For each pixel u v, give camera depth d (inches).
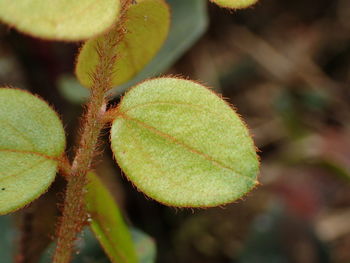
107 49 3.0
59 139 3.1
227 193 2.8
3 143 3.0
